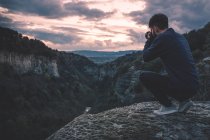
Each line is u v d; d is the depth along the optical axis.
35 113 105.19
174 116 5.86
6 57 134.25
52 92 142.38
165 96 5.93
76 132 5.77
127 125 5.76
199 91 8.74
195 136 5.37
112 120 6.00
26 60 146.88
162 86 5.72
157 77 5.71
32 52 152.25
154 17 5.83
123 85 47.28
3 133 78.19
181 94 5.65
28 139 77.88
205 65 9.32
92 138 5.52
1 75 123.19
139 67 47.81
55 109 122.75
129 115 6.13
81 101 154.00
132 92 40.00
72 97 152.12
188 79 5.52
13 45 139.38
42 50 163.25
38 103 117.31
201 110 6.28
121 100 44.06
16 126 84.06
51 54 170.38
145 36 5.96
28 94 119.81
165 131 5.48
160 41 5.59
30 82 136.62
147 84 5.84
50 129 88.06
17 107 102.94
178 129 5.50
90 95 167.12
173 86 5.57
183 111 5.95
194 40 36.56
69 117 115.94
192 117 5.84
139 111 6.32
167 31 5.73
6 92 109.19
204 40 35.56
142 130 5.55
